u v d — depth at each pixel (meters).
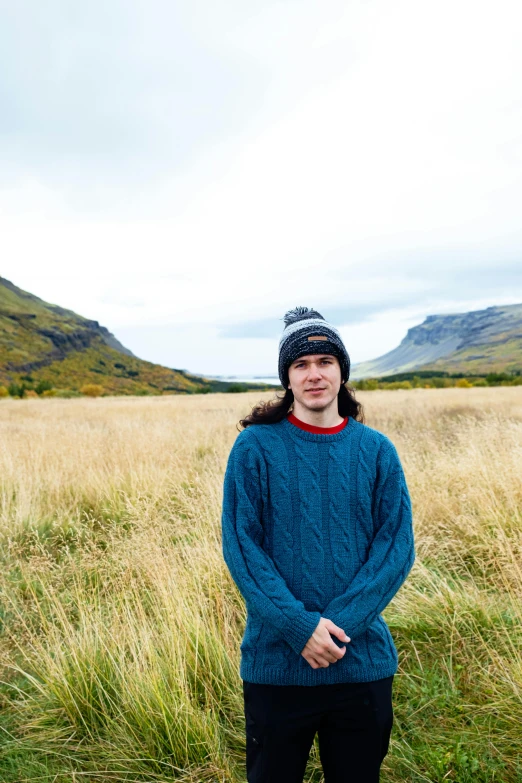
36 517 5.06
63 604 3.31
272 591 1.41
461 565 3.83
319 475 1.57
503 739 2.24
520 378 61.28
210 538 4.14
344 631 1.39
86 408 20.17
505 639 2.83
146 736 2.30
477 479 4.89
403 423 11.05
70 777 2.20
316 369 1.59
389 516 1.59
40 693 2.73
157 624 3.03
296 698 1.49
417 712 2.47
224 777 2.14
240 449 1.63
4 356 153.38
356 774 1.50
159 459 6.88
